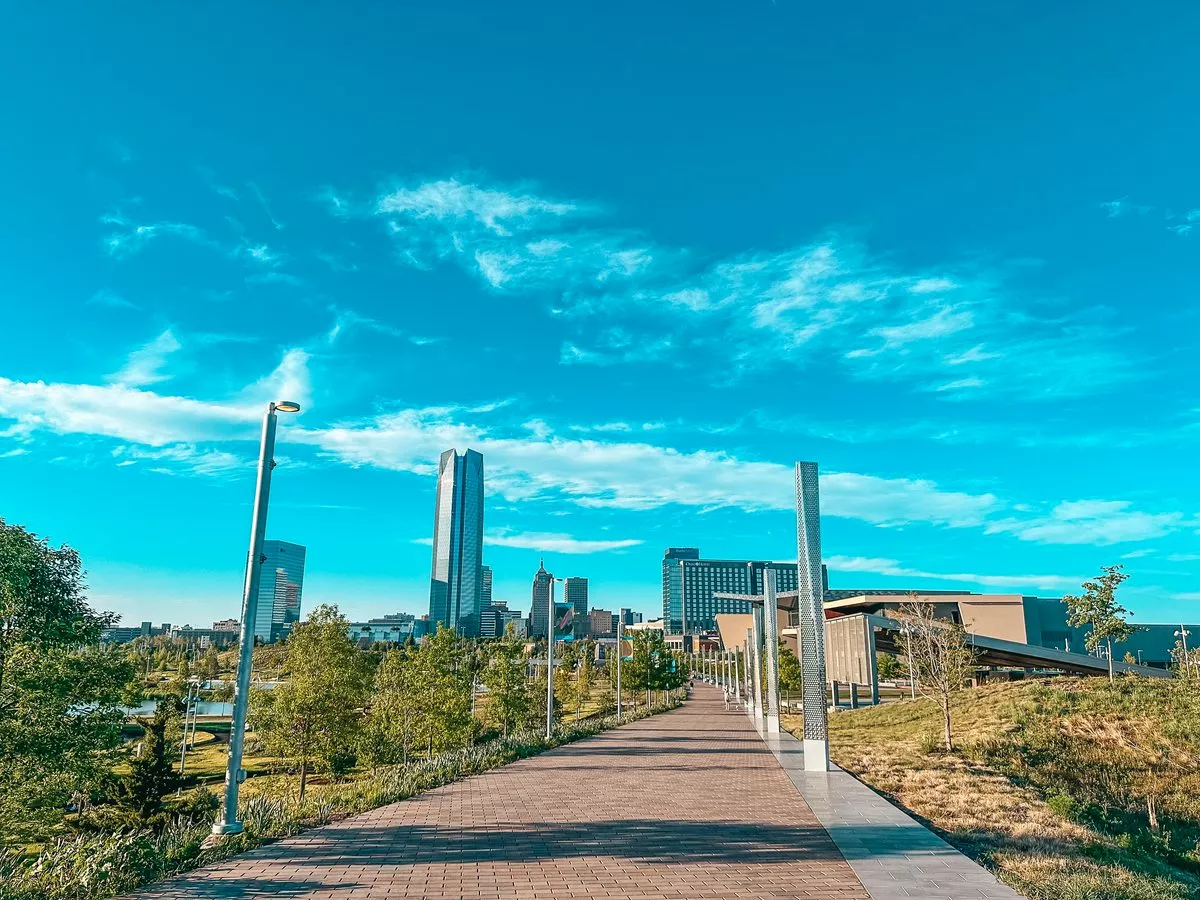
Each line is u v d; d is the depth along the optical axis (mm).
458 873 10461
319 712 32594
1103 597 49156
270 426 13547
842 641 66562
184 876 10281
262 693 33125
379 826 13516
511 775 20266
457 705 39781
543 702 64812
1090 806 27141
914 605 47844
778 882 10133
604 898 9398
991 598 101688
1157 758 33156
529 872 10547
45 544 19625
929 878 10367
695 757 24719
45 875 9805
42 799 18922
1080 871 11742
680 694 80750
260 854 11469
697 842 12438
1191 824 27828
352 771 43219
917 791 18922
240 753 12547
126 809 31031
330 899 9297
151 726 34031
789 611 118438
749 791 17688
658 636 74062
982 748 33125
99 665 20156
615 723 40344
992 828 14656
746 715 50438
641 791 17609
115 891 9555
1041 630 103625
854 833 13164
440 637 42219
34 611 19203
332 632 33375
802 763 23078
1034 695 41531
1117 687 41469
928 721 42375
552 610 30969
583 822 13969
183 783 43594
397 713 41219
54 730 19031
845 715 53000
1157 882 11852
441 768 19953
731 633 150875
